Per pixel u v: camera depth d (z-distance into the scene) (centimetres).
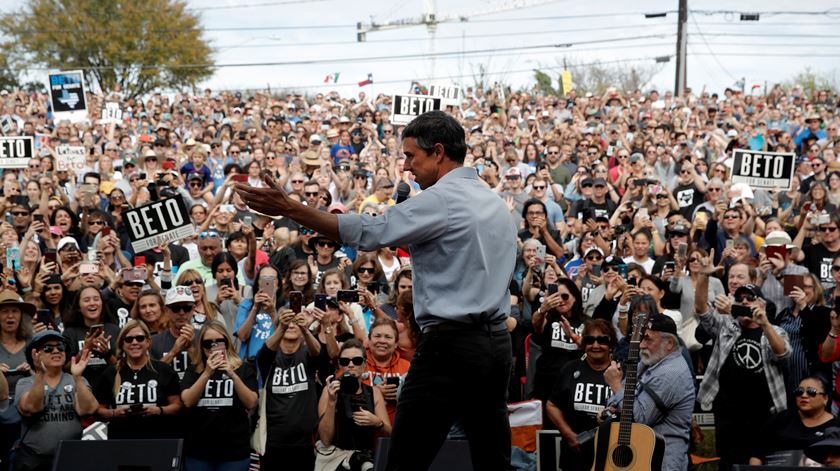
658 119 2462
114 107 2233
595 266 1139
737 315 886
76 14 5944
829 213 1372
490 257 436
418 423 443
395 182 1662
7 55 6019
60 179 1723
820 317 912
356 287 1052
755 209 1506
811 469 667
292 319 880
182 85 6147
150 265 1175
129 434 830
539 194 1483
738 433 895
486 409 450
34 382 820
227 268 1023
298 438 879
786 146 2152
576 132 2125
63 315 969
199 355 857
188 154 2036
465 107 2802
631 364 732
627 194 1509
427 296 438
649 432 715
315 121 2361
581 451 832
